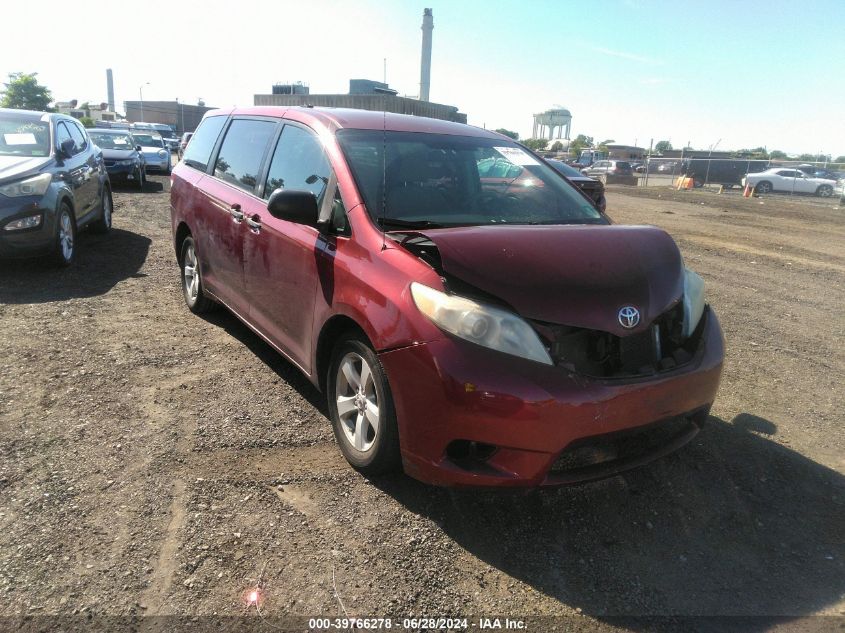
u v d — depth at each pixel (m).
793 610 2.47
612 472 2.80
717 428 3.98
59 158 7.30
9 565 2.45
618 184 35.88
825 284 8.73
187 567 2.50
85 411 3.70
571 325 2.66
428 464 2.77
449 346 2.64
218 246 4.79
